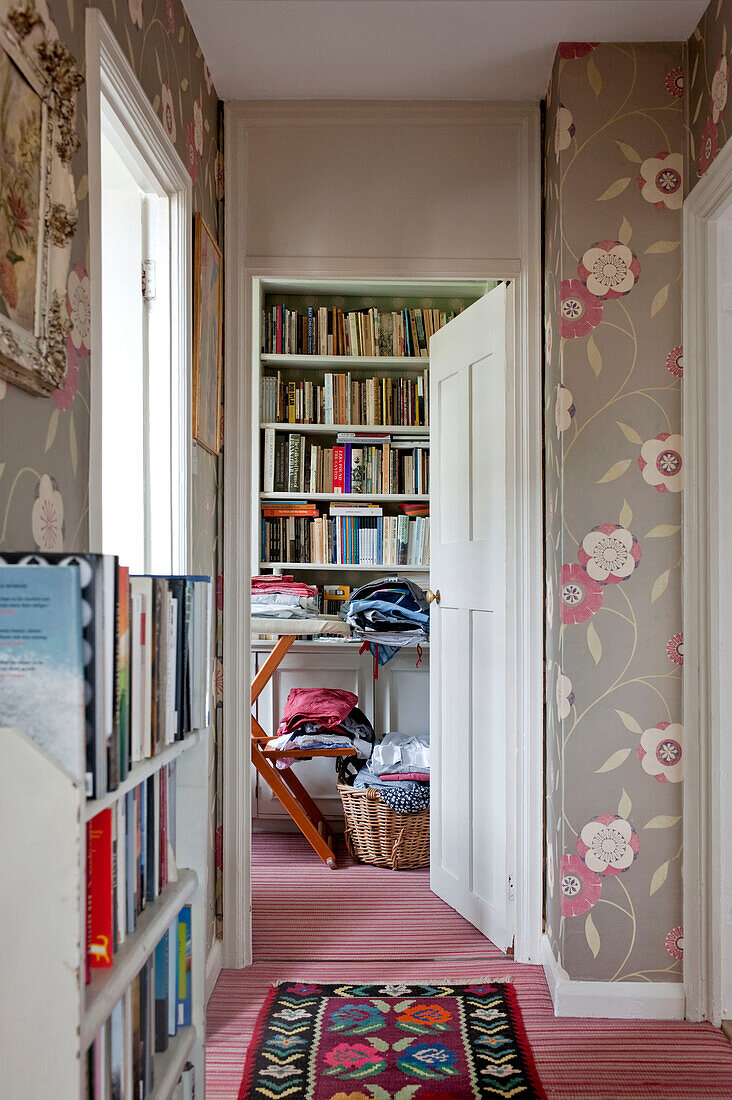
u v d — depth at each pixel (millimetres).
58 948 898
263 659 4062
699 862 2473
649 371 2541
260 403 4543
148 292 2281
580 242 2547
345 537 4598
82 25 1555
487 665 3029
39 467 1342
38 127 1274
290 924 3119
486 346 3047
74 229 1386
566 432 2545
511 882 2871
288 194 2885
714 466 2465
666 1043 2328
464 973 2742
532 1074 2162
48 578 935
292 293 4730
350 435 4598
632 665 2533
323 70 2697
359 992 2605
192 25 2439
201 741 1440
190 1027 1426
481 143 2889
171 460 2279
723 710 2484
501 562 2926
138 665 1178
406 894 3428
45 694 930
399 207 2885
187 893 1386
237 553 2863
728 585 2484
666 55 2553
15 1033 899
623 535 2531
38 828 898
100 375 1605
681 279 2545
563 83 2551
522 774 2855
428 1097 2055
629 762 2523
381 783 3711
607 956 2504
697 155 2438
